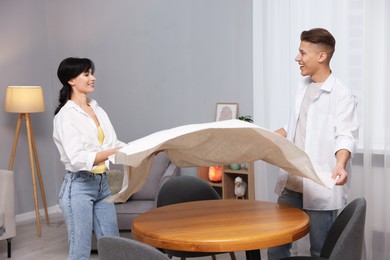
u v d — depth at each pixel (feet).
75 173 9.28
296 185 9.12
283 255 9.35
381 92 11.88
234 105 14.85
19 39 17.35
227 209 8.45
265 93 13.44
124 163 6.71
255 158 8.27
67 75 9.52
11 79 17.12
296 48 12.94
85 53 17.81
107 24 17.25
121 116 17.31
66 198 9.25
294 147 7.18
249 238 6.66
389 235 11.96
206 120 15.60
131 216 12.97
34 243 14.82
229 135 7.47
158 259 5.80
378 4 11.68
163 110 16.46
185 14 15.65
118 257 6.12
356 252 6.85
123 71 17.10
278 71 13.42
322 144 8.89
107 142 9.94
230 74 14.97
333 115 8.82
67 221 9.27
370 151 11.91
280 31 13.25
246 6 14.47
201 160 8.42
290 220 7.55
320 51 8.79
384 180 11.88
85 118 9.48
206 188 10.02
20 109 15.40
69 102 9.45
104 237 6.20
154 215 8.20
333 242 8.02
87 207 9.29
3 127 16.92
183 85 15.94
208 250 6.61
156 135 7.13
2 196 13.44
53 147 18.69
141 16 16.52
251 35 14.47
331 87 8.82
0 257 13.53
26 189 17.69
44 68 18.25
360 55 12.18
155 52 16.38
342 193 8.94
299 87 9.43
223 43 15.01
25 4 17.54
